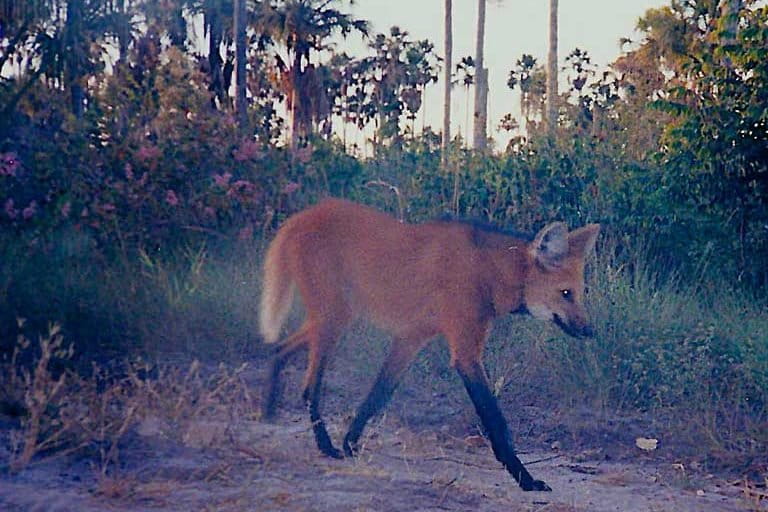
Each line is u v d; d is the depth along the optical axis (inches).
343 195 384.2
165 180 353.1
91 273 323.3
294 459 256.7
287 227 277.0
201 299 318.3
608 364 304.2
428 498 245.3
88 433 248.8
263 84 935.0
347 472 252.4
